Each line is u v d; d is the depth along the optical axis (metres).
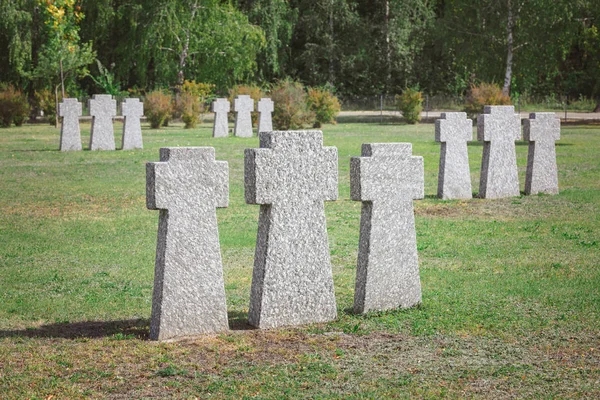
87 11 53.00
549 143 17.38
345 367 6.32
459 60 51.34
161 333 7.00
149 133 39.03
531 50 48.69
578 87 61.00
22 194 17.78
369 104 60.91
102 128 30.05
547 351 6.69
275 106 39.84
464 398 5.61
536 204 15.98
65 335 7.25
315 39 65.81
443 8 66.25
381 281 7.95
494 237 12.45
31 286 9.27
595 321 7.56
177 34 51.91
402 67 64.06
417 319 7.71
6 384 5.89
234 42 52.34
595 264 10.27
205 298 7.19
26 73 48.19
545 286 9.06
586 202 16.16
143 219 14.37
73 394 5.70
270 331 7.30
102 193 17.97
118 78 54.81
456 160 17.03
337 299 8.65
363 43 63.78
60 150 29.70
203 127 44.31
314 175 7.51
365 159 7.74
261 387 5.84
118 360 6.47
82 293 8.94
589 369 6.20
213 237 7.20
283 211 7.38
